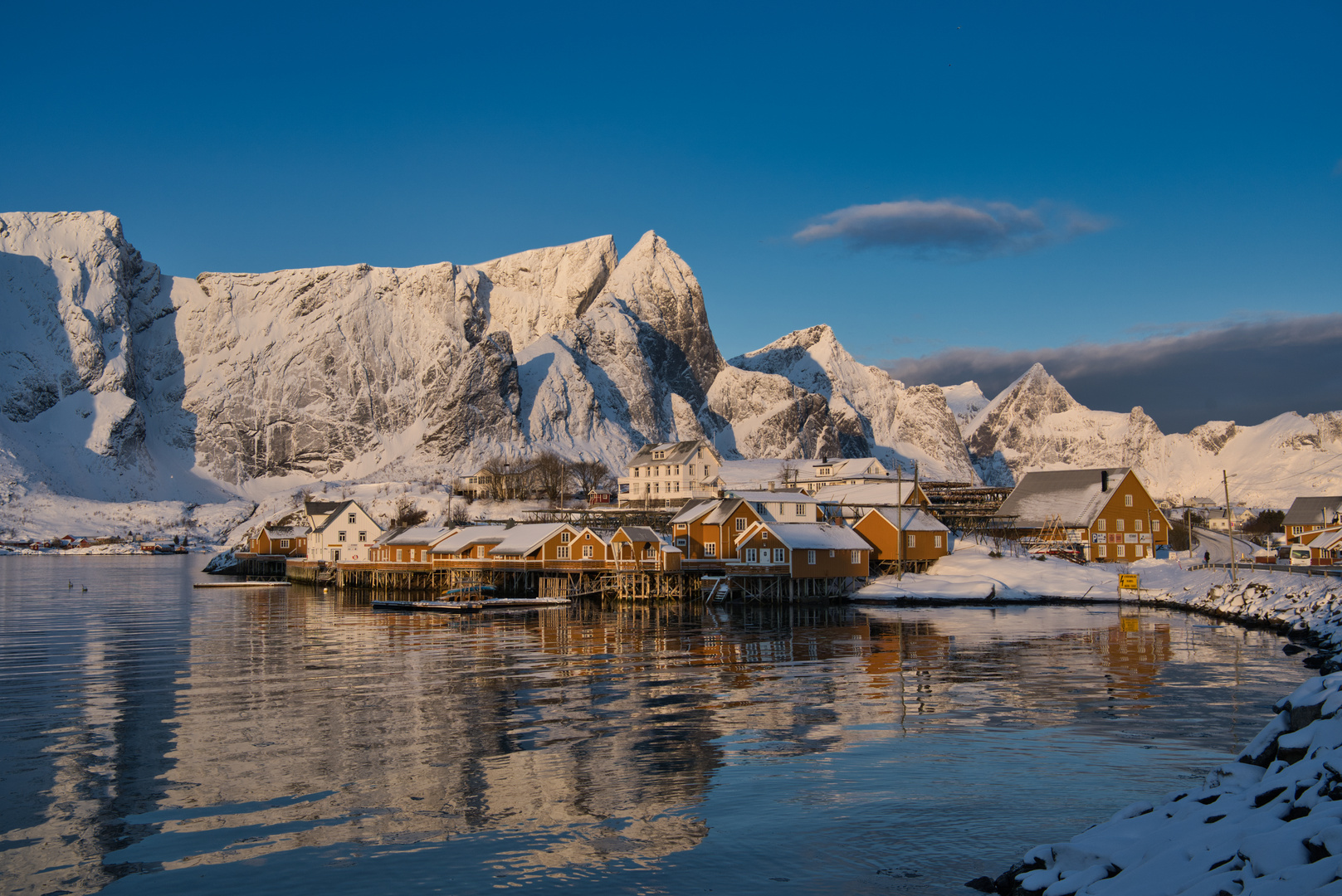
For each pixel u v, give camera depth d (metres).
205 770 31.34
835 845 24.45
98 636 67.69
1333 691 21.31
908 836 24.92
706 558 100.44
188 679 48.34
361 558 130.00
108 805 28.03
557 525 105.44
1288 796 18.06
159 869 23.47
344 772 30.98
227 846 24.81
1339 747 18.83
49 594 111.12
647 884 22.30
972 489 168.62
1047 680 46.12
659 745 34.12
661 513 125.94
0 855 24.38
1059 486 121.25
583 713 39.47
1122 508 115.62
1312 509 137.12
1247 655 53.53
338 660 54.72
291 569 141.38
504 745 34.25
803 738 35.03
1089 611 80.88
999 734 35.25
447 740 35.03
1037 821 25.89
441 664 53.09
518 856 24.02
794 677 47.62
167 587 124.50
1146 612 79.25
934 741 34.38
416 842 25.00
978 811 26.81
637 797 28.34
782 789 28.94
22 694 44.34
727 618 76.81
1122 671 48.53
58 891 22.33
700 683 46.19
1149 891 16.72
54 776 30.84
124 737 35.84
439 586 114.88
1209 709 39.38
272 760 32.47
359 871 23.20
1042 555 105.81
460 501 194.50
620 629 69.81
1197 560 103.69
